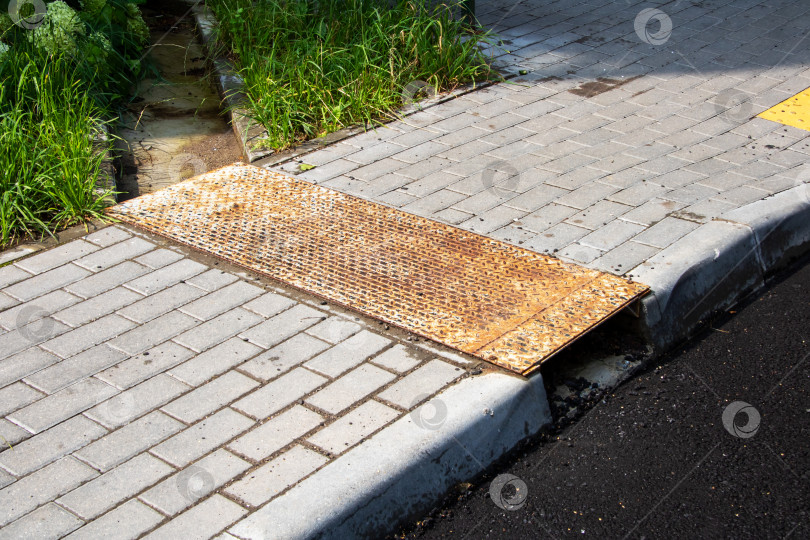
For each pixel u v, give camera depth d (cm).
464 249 430
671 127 566
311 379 340
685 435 333
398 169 520
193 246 441
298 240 444
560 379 365
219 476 291
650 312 381
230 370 348
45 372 350
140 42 707
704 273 408
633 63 678
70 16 613
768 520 291
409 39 646
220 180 513
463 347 354
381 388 333
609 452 325
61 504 282
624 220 451
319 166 527
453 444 307
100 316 387
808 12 782
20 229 464
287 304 392
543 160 524
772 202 461
